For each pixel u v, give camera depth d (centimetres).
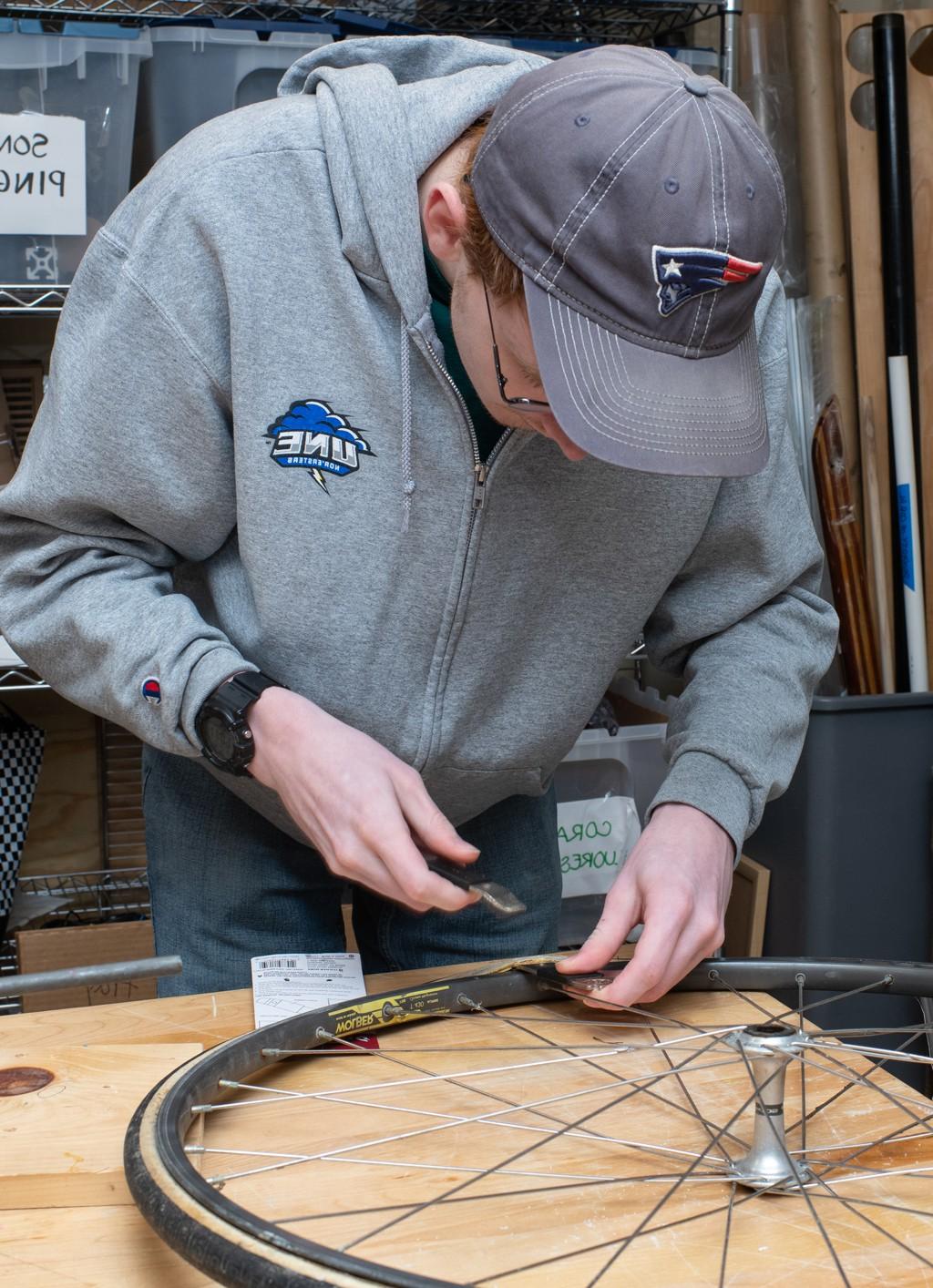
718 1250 61
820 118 203
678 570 101
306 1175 67
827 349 200
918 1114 76
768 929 192
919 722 181
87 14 172
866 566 197
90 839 222
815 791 180
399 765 82
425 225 84
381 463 90
